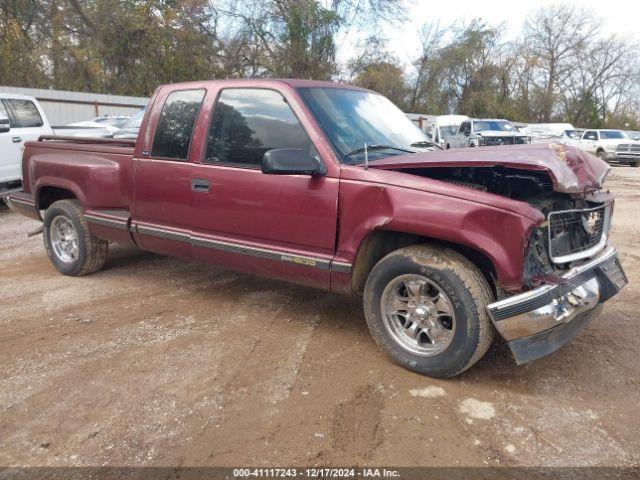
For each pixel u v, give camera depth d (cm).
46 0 2747
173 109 471
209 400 335
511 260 318
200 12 2941
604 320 459
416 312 356
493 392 341
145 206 488
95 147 541
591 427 307
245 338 423
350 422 311
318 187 379
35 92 2170
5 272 604
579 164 353
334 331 436
